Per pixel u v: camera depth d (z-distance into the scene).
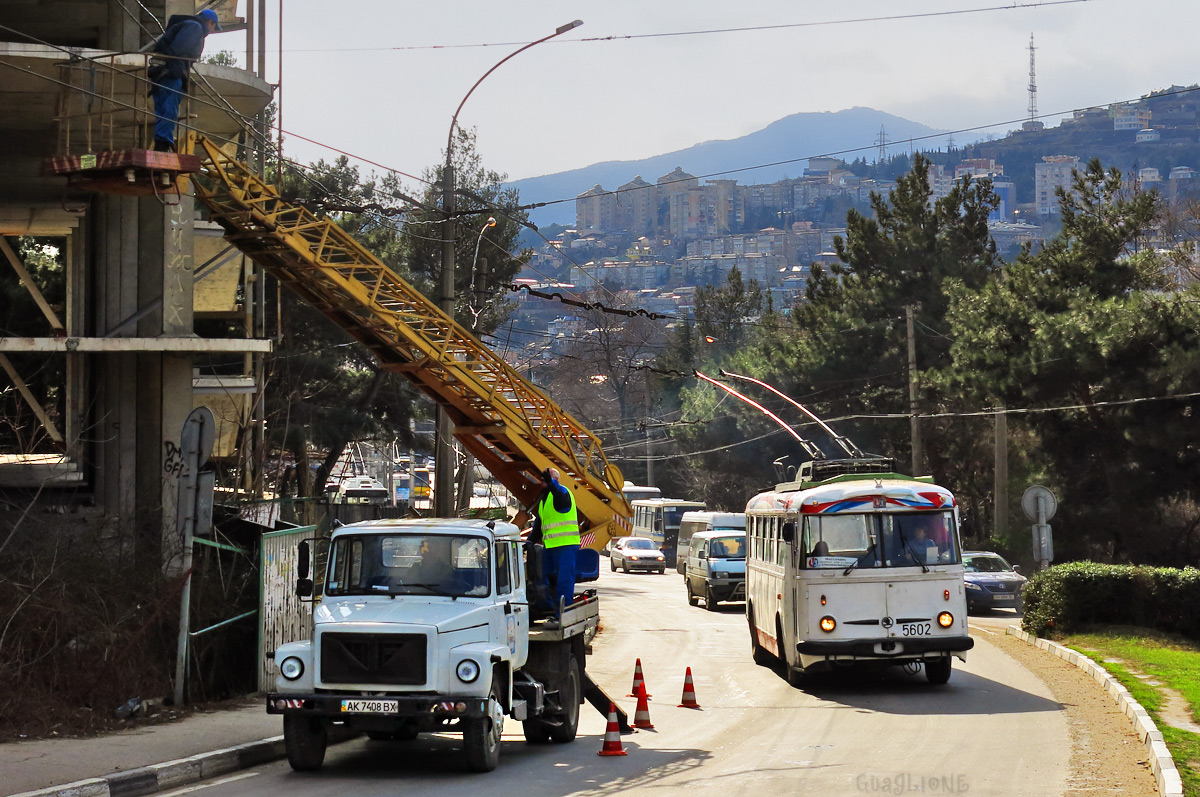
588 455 22.97
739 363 67.06
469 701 12.44
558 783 12.26
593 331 86.25
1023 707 17.84
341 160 47.78
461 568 13.76
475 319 28.72
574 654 16.34
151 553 18.31
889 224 60.28
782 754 14.18
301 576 13.84
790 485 23.83
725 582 39.22
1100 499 42.53
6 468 21.00
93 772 11.61
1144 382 38.62
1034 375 41.75
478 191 51.34
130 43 20.95
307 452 44.88
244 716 15.61
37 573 15.82
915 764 13.30
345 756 14.17
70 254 21.89
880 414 56.72
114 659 15.34
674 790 11.84
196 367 29.88
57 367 31.22
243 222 20.41
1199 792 10.64
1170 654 22.44
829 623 20.16
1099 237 45.09
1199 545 43.06
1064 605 26.78
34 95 20.17
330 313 21.75
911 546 20.34
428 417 52.09
